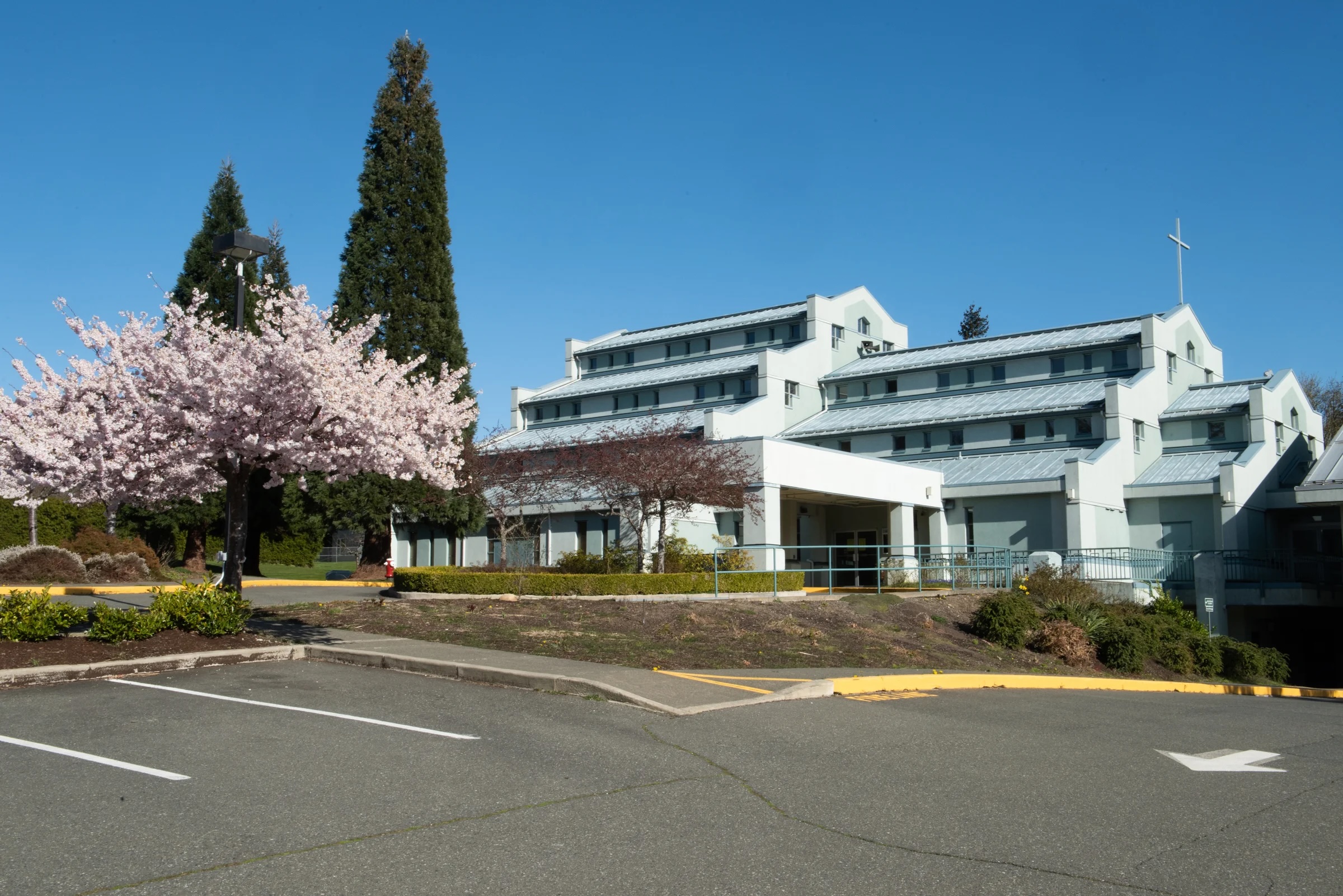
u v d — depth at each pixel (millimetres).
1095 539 40031
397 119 42094
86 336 18078
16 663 13859
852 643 21047
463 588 25969
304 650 16266
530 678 13859
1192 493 41625
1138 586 37312
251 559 45281
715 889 6457
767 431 47875
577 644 17953
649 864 6887
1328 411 75500
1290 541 45000
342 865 6691
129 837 7180
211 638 16438
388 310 40469
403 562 44594
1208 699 19891
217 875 6480
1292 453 46906
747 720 12109
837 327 54594
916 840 7605
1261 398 44031
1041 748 11414
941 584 35938
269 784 8594
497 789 8633
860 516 43062
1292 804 9250
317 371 16469
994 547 36281
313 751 9750
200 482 18484
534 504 36062
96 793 8258
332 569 51469
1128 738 12594
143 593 28812
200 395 16734
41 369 20172
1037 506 41000
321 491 39562
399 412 18562
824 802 8570
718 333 56406
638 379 54938
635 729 11250
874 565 42188
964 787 9289
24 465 19766
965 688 17641
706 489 27188
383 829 7469
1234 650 27719
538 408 57125
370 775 8953
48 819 7555
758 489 31438
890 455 47938
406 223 41406
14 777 8695
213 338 24078
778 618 22469
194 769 9031
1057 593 29844
